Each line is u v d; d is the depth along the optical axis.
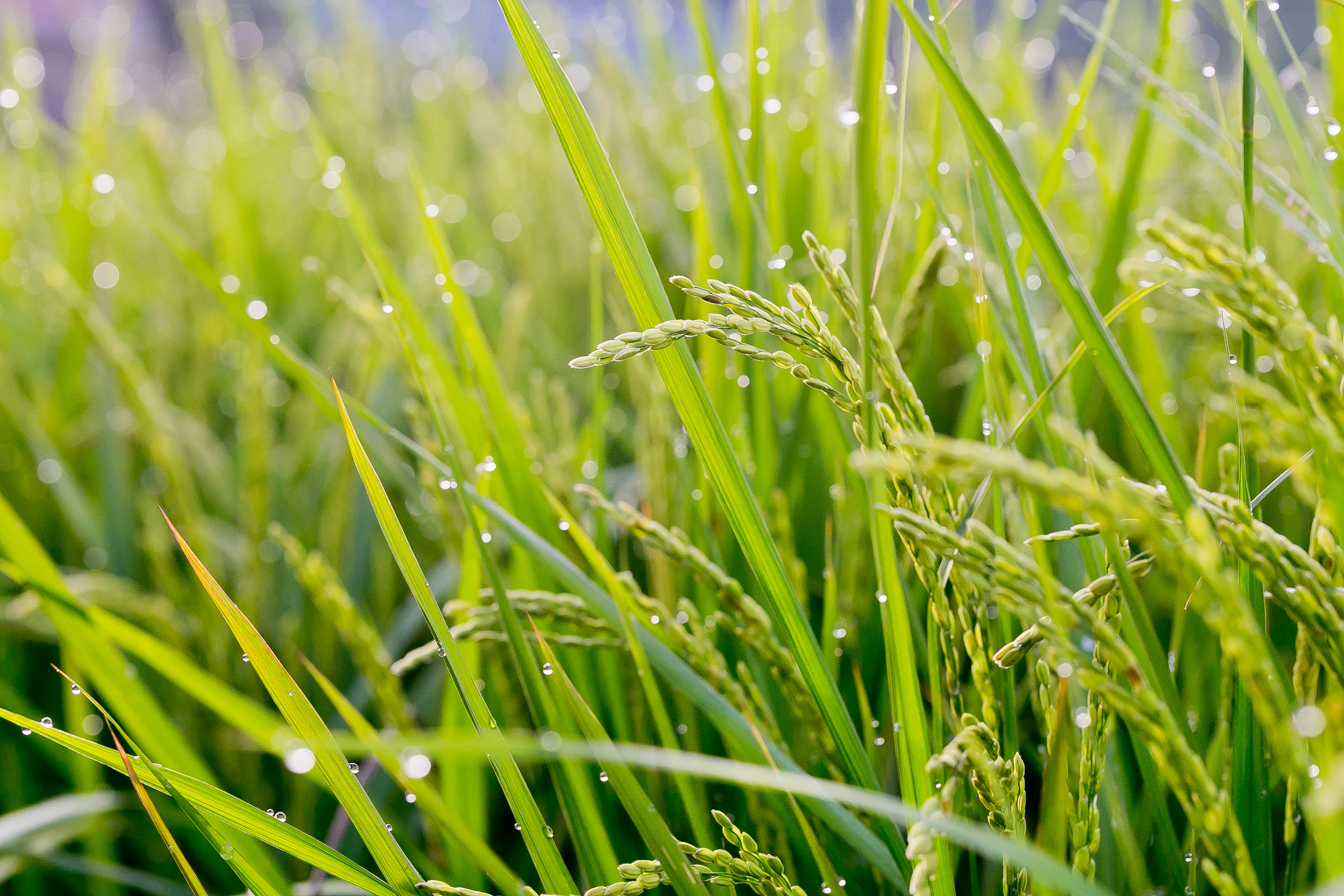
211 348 1.29
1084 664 0.43
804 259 0.90
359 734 0.54
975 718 0.46
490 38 2.08
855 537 0.63
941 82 0.45
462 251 1.55
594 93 1.37
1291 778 0.44
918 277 0.57
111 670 0.57
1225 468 0.52
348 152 1.88
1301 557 0.44
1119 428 0.79
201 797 0.49
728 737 0.55
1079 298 0.45
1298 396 0.46
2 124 1.70
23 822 0.62
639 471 0.99
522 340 1.19
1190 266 0.43
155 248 1.60
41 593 0.54
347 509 0.89
